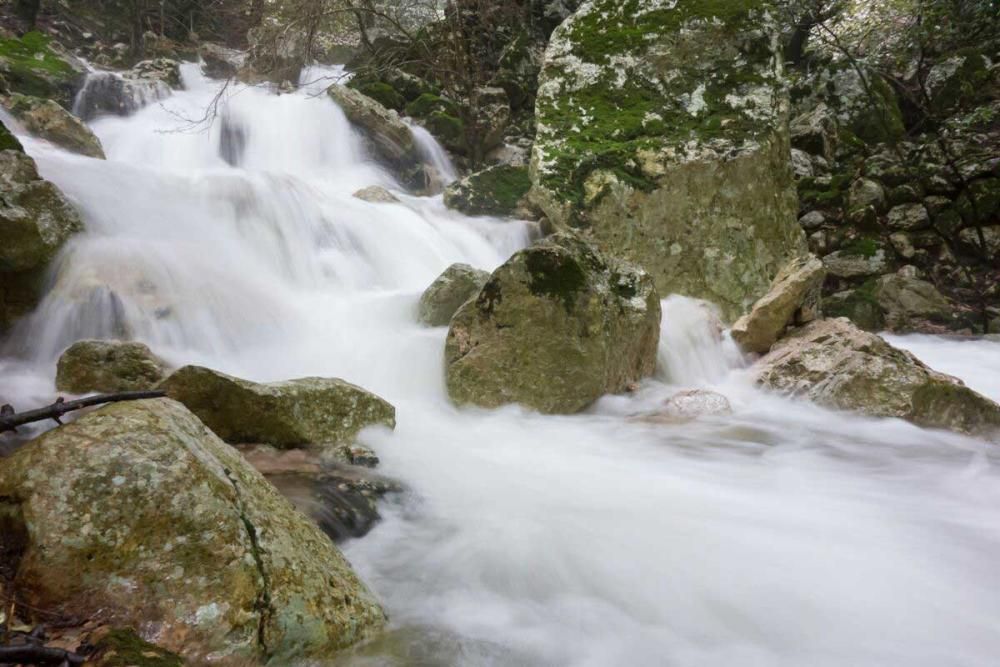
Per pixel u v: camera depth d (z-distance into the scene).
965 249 9.68
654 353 5.78
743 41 8.32
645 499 3.63
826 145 11.19
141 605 2.01
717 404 5.31
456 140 12.40
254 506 2.35
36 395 4.16
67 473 2.12
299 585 2.22
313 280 6.77
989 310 8.82
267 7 16.08
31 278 5.09
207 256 5.95
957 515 3.60
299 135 11.62
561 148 7.92
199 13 19.70
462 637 2.41
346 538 2.92
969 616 2.67
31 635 1.86
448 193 9.52
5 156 5.23
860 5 13.30
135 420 2.31
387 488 3.37
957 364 7.21
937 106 11.98
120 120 11.64
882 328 8.66
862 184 9.93
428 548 2.97
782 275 6.71
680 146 7.70
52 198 5.30
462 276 5.87
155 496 2.13
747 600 2.72
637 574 2.86
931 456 4.56
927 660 2.40
